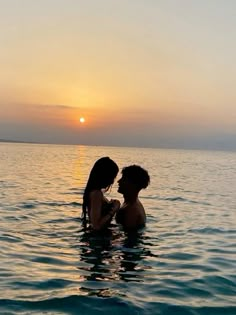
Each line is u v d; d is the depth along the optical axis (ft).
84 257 6.84
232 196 18.66
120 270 6.24
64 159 63.98
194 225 10.34
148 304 4.96
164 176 31.60
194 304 5.05
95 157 80.38
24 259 6.68
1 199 14.16
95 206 8.34
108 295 5.17
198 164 61.31
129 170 8.96
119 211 9.09
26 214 10.91
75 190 18.56
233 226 10.51
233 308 4.98
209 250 7.82
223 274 6.32
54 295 5.12
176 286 5.66
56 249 7.30
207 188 22.39
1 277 5.78
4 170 31.60
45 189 18.51
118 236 8.32
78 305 4.83
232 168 51.44
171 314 4.72
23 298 5.00
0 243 7.68
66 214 10.96
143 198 16.19
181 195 18.07
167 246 7.86
